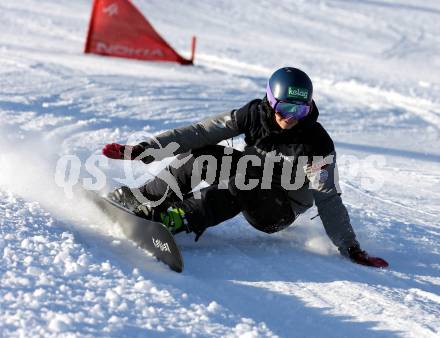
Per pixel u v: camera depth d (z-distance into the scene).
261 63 32.22
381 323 6.81
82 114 17.52
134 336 5.70
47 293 6.21
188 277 7.39
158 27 41.41
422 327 6.74
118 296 6.39
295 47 40.22
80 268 6.91
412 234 10.67
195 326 6.07
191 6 49.12
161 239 7.61
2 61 24.48
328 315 6.92
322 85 28.53
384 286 7.94
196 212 8.24
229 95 23.44
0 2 42.34
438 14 54.94
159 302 6.45
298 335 6.32
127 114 18.30
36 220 8.31
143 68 27.62
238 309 6.73
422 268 8.92
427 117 24.16
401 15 53.41
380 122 22.33
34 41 31.50
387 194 13.55
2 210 8.53
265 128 8.37
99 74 24.25
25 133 14.37
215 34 41.62
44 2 44.56
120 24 29.56
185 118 18.69
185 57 32.28
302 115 8.23
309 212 10.93
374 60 38.53
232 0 52.31
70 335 5.49
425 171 16.06
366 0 57.56
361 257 8.66
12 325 5.56
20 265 6.78
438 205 13.05
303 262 8.55
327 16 51.00
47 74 22.84
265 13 49.88
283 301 7.17
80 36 34.59
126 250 7.92
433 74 35.59
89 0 47.47
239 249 8.85
